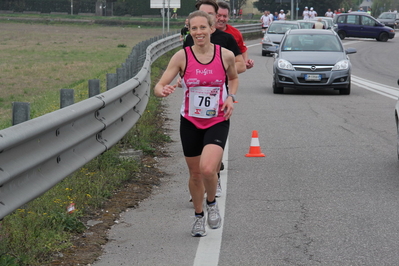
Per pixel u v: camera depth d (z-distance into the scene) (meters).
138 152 12.99
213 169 7.75
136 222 8.91
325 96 25.02
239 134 16.39
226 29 11.60
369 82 30.94
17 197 7.41
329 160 13.16
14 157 7.45
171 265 7.21
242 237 8.20
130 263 7.29
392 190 10.70
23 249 7.23
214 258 7.43
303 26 51.34
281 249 7.72
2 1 124.69
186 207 9.69
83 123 10.09
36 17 111.88
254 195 10.36
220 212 9.37
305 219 8.98
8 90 28.67
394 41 67.69
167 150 14.19
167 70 7.96
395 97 24.67
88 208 9.33
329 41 26.75
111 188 10.34
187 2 130.25
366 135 16.17
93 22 106.94
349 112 20.38
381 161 13.06
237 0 139.12
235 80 8.29
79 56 48.00
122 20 106.44
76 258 7.38
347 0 159.62
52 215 8.36
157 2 46.28
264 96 24.95
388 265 7.16
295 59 25.27
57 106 20.02
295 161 13.08
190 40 9.77
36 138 8.09
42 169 8.34
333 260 7.32
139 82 14.72
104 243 7.99
